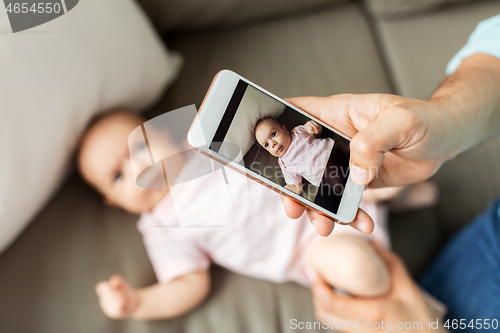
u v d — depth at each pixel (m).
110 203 0.80
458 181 0.78
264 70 0.87
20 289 0.66
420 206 0.77
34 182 0.63
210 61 0.89
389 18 0.91
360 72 0.86
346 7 0.94
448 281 0.68
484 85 0.48
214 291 0.74
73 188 0.79
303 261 0.75
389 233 0.78
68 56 0.62
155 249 0.76
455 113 0.44
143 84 0.77
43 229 0.72
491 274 0.62
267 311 0.71
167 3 0.81
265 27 0.92
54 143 0.65
